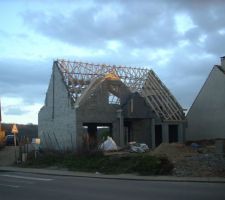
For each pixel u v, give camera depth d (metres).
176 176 24.97
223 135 50.06
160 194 16.50
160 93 48.56
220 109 50.66
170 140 48.66
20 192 18.28
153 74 50.12
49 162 35.47
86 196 16.41
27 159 37.75
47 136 46.88
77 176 27.39
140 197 15.74
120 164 29.73
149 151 37.59
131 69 48.72
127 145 41.72
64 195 16.92
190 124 54.06
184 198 15.23
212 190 17.66
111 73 45.03
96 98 43.25
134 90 46.19
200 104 53.12
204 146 41.03
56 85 45.75
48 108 47.12
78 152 34.47
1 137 50.84
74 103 42.75
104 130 60.22
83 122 42.38
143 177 25.00
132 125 47.44
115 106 44.19
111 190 18.27
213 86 51.59
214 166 25.67
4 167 35.88
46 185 21.11
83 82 45.00
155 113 46.16
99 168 30.38
